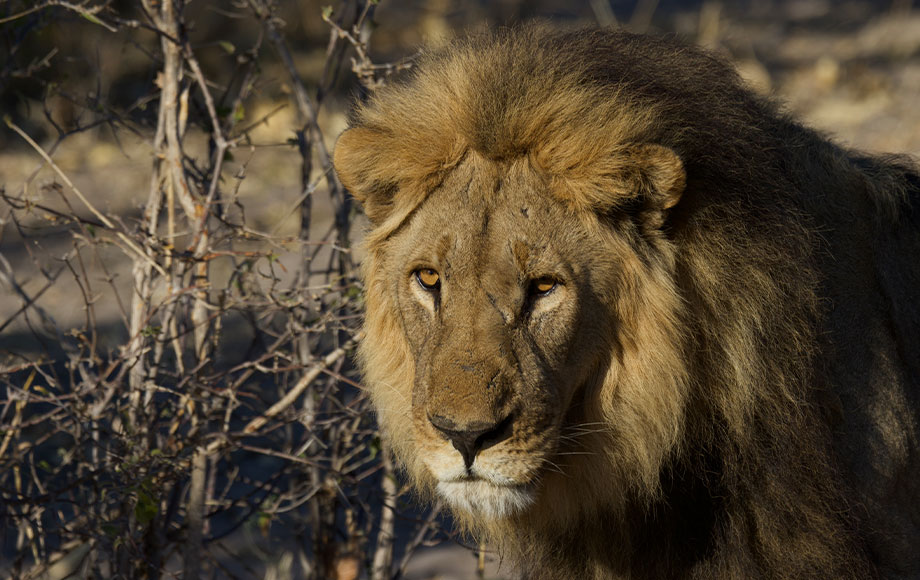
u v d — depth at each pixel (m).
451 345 5.62
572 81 5.89
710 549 6.33
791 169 6.41
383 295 6.36
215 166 8.14
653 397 5.90
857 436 6.34
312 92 20.00
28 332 13.38
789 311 6.07
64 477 9.27
